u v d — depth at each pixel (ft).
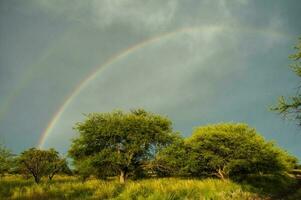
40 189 80.38
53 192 79.41
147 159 127.95
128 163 121.80
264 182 137.28
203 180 110.83
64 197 75.20
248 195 98.32
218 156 123.44
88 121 129.18
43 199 72.43
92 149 128.88
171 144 130.62
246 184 116.57
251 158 124.77
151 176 134.31
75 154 128.57
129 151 121.90
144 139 122.11
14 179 117.29
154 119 132.98
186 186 87.40
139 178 129.70
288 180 167.22
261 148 126.41
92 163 122.01
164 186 85.71
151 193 77.25
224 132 128.06
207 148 127.34
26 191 80.33
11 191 80.33
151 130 124.98
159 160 127.75
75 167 131.34
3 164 107.76
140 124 125.39
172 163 127.34
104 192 80.23
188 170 129.90
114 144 126.72
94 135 124.26
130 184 86.79
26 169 117.19
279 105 62.44
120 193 80.23
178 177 132.67
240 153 123.24
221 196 86.22
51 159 121.49
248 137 129.39
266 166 131.23
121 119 128.88
